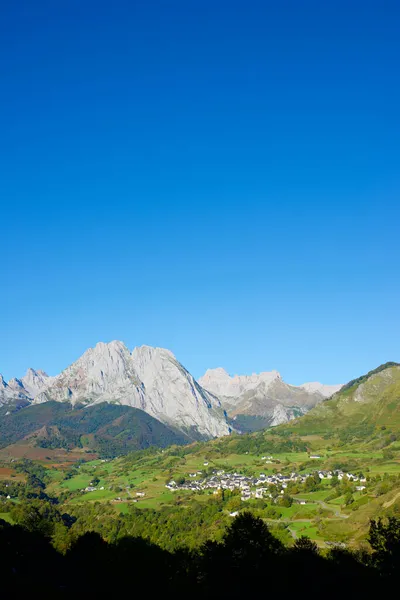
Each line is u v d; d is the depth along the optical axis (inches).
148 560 4928.6
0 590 4653.1
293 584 3946.9
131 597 4468.5
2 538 6304.1
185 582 4244.6
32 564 5816.9
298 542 4562.0
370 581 3887.8
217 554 4217.5
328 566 4247.0
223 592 3954.2
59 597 4608.8
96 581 4783.5
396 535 4104.3
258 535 4384.8
